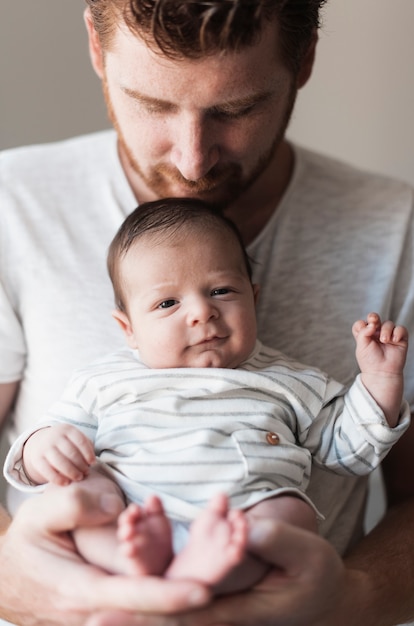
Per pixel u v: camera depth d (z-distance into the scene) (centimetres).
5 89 180
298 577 92
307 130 199
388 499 146
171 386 111
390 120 194
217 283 114
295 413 113
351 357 132
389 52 190
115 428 109
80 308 131
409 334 136
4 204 137
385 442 109
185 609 83
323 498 128
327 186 140
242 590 92
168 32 98
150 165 119
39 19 179
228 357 113
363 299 134
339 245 136
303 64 123
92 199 138
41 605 99
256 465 104
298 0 106
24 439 110
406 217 139
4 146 183
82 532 96
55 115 187
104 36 109
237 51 101
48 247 134
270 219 135
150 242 115
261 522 90
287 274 133
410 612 119
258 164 121
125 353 121
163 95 105
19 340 136
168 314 113
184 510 99
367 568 116
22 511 100
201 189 120
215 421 107
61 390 130
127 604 85
